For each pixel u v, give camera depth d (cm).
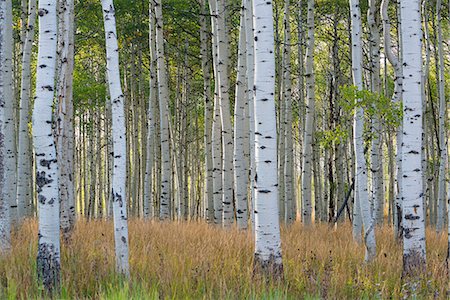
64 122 1088
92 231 1170
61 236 1006
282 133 1986
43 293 642
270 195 762
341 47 2411
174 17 1994
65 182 1032
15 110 1944
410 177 811
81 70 2383
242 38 1413
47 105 702
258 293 648
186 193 2467
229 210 1468
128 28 2061
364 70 2188
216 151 1596
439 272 789
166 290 645
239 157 1391
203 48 1830
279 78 2158
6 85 1241
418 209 809
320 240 1235
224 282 639
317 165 2572
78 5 1869
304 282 719
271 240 759
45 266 685
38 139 698
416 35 803
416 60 804
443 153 1759
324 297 669
